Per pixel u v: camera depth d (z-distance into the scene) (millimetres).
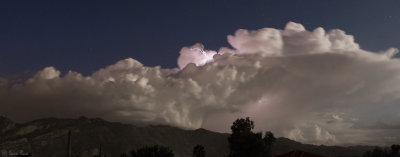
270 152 126875
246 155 124188
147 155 106375
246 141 123312
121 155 115875
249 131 128875
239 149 125062
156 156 105875
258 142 122375
